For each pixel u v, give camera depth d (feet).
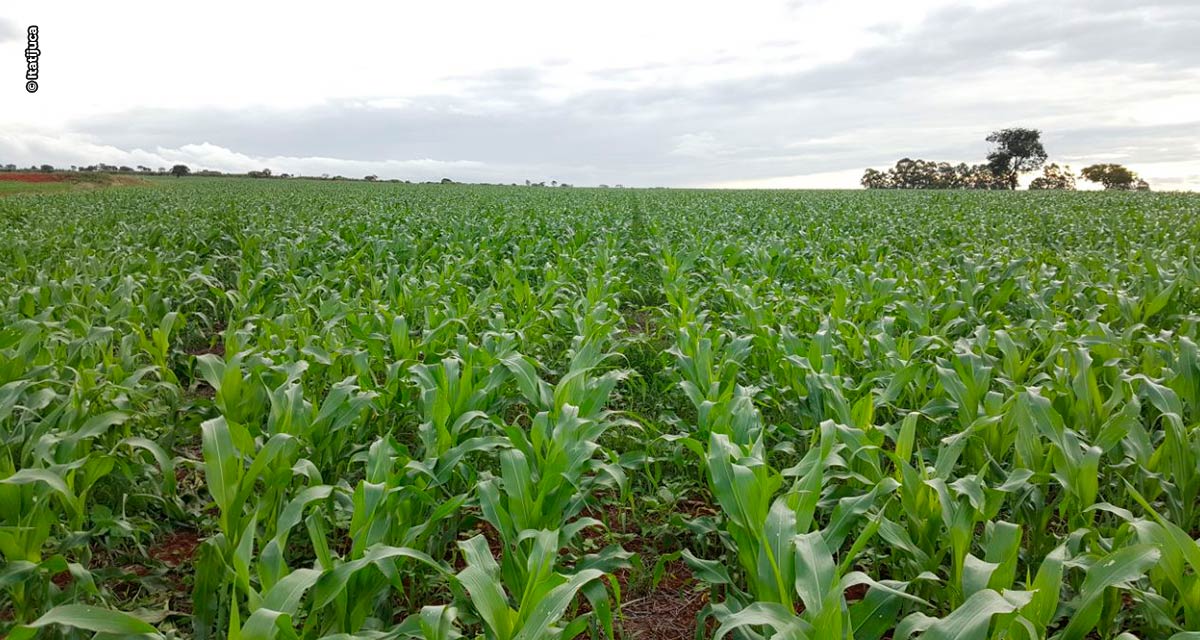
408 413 14.55
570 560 10.91
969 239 44.88
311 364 15.98
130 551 11.42
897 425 14.44
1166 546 7.22
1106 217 57.31
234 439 9.89
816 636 6.02
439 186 208.03
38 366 13.82
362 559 7.26
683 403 17.65
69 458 10.18
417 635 7.37
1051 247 41.98
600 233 47.65
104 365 15.92
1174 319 22.12
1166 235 40.63
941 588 8.88
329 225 48.70
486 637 7.68
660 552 11.96
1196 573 6.91
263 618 6.01
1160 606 7.47
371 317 19.42
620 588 11.03
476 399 12.90
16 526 8.41
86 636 8.18
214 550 8.25
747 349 16.60
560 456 9.85
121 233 42.19
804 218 61.31
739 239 40.57
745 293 23.68
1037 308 20.51
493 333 17.02
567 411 10.71
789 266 33.55
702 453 10.43
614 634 9.91
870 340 17.29
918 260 34.14
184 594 10.26
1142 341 15.74
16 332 15.06
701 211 70.18
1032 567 10.25
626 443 15.60
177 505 12.10
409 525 9.69
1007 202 89.51
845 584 6.28
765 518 8.11
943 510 8.40
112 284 25.61
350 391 11.96
